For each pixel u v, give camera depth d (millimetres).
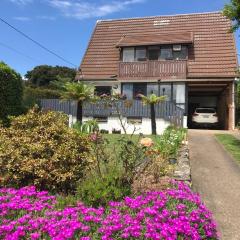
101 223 5215
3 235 4863
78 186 6699
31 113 8023
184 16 31969
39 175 6848
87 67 30000
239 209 8008
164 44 27938
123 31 32281
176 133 15219
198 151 14938
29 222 5082
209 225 5691
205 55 28188
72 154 7156
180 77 26906
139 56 28859
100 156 7828
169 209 5789
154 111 21703
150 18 32719
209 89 30234
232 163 12586
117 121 23078
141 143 7773
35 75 60969
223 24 30281
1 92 15445
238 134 21078
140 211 5531
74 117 24094
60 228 4934
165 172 8547
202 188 9523
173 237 5062
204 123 27125
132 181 6926
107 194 6125
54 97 27453
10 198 6004
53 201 6086
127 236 4906
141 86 27922
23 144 7211
